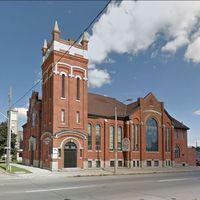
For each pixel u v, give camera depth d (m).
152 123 53.09
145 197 15.95
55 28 42.31
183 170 44.22
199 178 28.44
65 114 41.88
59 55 42.28
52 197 15.69
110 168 45.22
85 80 44.59
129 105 55.31
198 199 15.38
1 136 68.81
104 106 51.38
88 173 35.41
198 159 65.56
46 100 44.41
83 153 42.78
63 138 41.09
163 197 16.02
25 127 57.03
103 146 47.66
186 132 60.38
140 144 50.59
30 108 53.56
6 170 37.28
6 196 15.96
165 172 39.94
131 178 27.97
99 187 20.12
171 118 55.72
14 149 74.31
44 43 47.09
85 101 44.25
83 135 43.12
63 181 24.81
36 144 48.22
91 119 46.97
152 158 51.75
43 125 44.94
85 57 44.94
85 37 45.38
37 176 31.38
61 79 42.28
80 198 15.41
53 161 39.56
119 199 15.20
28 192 17.55
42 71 46.97
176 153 57.75
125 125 50.41
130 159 48.97
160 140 53.50
